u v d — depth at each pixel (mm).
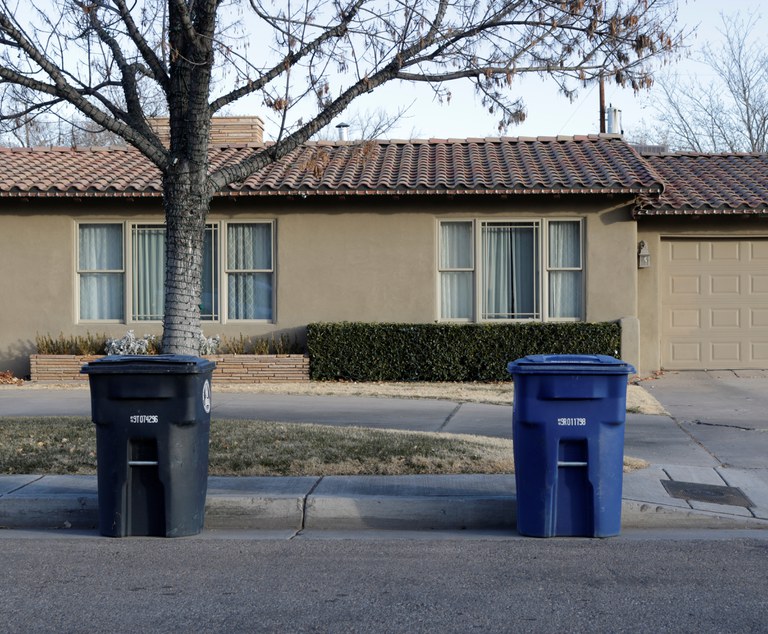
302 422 13008
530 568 7062
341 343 17453
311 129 10742
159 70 10578
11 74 9758
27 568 7133
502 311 18172
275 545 7859
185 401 7992
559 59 11023
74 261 18406
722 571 6977
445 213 18062
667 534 8211
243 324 18312
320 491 8930
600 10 10547
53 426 11633
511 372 8047
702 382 17266
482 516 8523
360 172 18516
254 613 6023
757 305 18703
